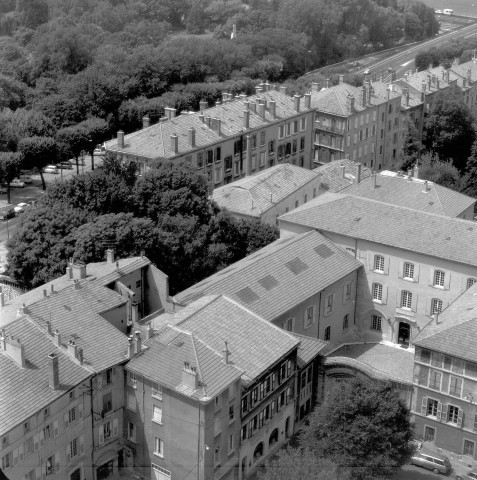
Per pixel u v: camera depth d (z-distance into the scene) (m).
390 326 163.38
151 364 120.69
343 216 166.50
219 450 119.56
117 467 125.56
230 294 141.38
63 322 124.88
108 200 177.50
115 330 126.75
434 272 156.25
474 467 131.00
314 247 160.62
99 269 149.88
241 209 192.88
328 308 157.50
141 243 163.50
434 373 132.75
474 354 128.38
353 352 159.88
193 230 171.62
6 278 177.25
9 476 108.50
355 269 161.12
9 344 114.81
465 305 141.88
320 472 109.50
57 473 116.19
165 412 119.06
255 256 159.12
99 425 121.25
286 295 146.62
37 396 111.81
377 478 121.25
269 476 112.44
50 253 169.38
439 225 159.50
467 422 131.62
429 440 135.88
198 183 180.25
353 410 119.56
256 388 124.62
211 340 124.88
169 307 150.88
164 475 122.31
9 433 107.25
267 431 130.50
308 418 137.62
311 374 140.12
